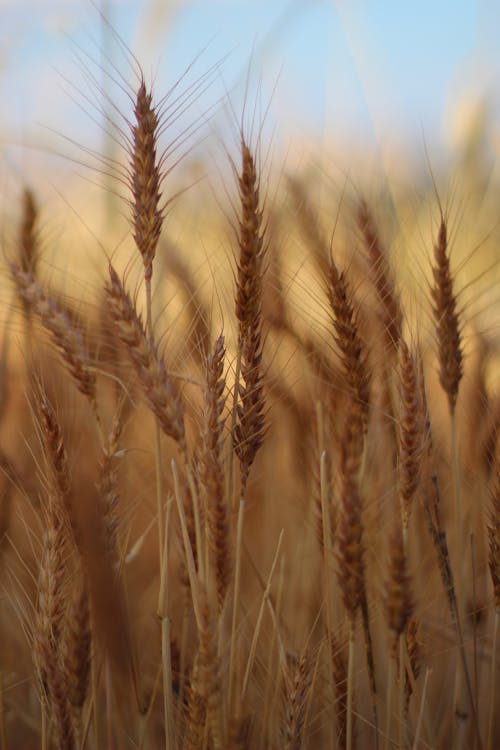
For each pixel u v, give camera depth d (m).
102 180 0.89
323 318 0.91
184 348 0.90
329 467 0.89
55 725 0.81
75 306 0.87
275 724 0.86
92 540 0.77
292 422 0.97
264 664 0.90
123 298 0.77
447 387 0.85
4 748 0.89
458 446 0.95
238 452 0.82
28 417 0.96
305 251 0.93
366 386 0.84
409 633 0.85
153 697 0.86
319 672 0.90
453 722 0.92
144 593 0.99
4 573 0.92
